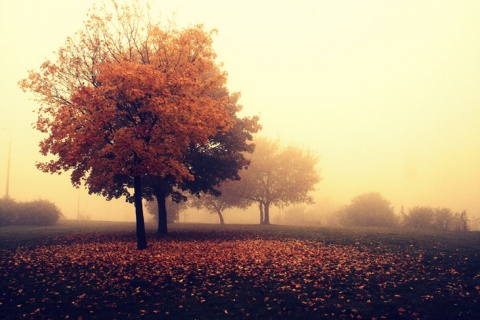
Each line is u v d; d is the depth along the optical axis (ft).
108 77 45.96
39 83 50.19
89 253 50.16
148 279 35.78
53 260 45.09
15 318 26.27
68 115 46.26
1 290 32.53
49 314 27.04
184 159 71.56
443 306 27.35
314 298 29.68
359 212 130.62
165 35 50.96
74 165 47.50
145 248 53.78
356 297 29.66
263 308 27.68
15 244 61.21
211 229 95.25
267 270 38.70
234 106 84.74
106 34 54.90
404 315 25.72
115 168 47.98
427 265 40.63
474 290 30.99
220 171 80.74
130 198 81.71
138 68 45.29
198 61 54.24
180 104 48.60
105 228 101.19
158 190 78.23
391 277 35.53
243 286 33.30
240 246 56.59
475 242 58.34
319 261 43.29
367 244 57.62
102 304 29.14
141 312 27.27
